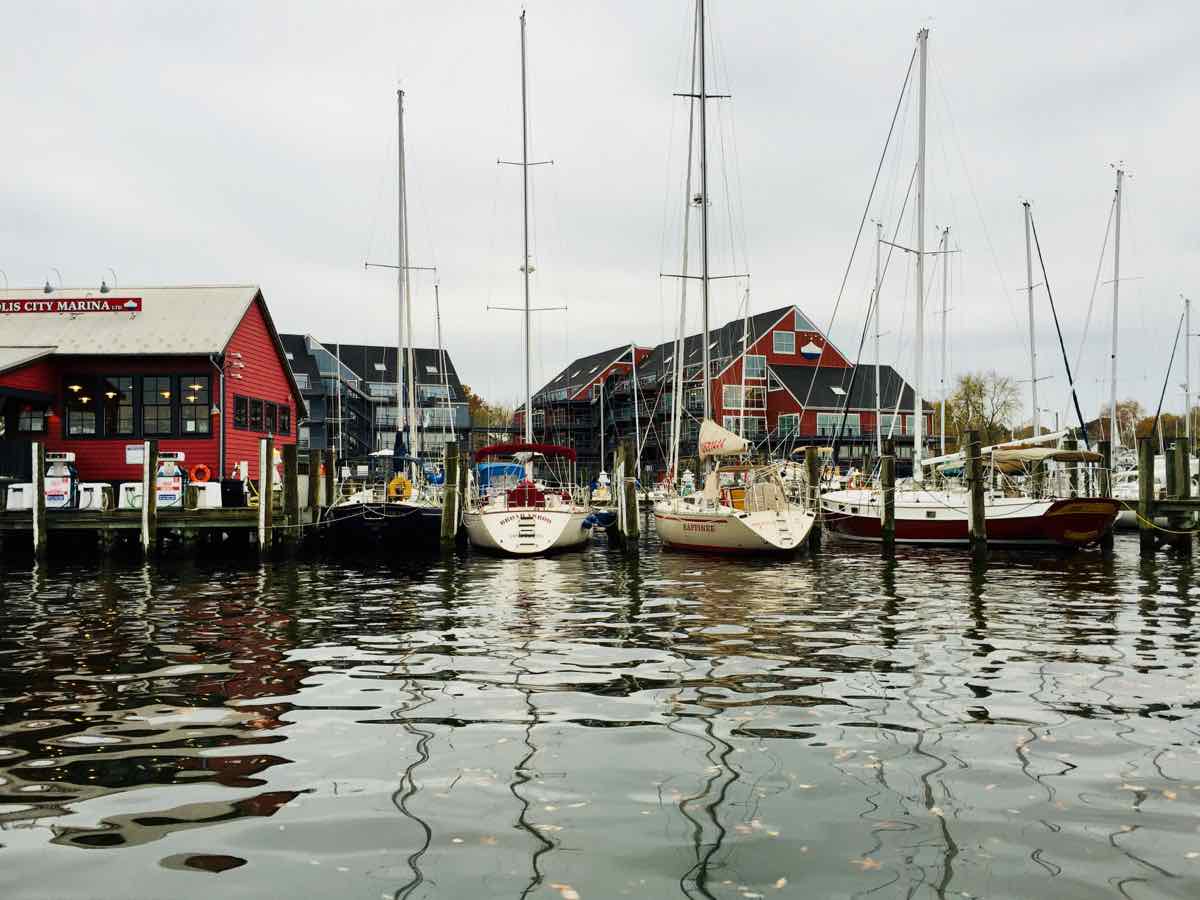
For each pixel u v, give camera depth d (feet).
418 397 271.90
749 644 36.94
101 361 87.45
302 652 35.47
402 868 16.01
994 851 16.67
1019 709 26.48
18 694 28.58
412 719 25.59
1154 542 74.43
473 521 81.76
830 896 14.94
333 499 88.74
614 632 39.96
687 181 97.50
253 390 98.43
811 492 93.91
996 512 79.66
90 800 19.25
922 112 94.22
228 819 18.20
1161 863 16.17
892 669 31.99
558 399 291.79
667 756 22.17
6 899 14.82
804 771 21.08
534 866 16.08
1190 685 29.43
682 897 14.93
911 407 239.50
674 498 91.04
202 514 72.74
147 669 32.32
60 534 78.28
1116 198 129.39
